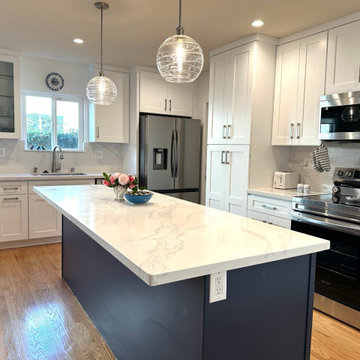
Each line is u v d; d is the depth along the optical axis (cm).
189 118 498
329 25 292
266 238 156
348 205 245
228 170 364
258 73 333
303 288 158
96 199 259
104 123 457
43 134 459
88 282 253
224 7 266
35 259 366
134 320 184
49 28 320
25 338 221
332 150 328
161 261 122
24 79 434
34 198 398
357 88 271
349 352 212
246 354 141
